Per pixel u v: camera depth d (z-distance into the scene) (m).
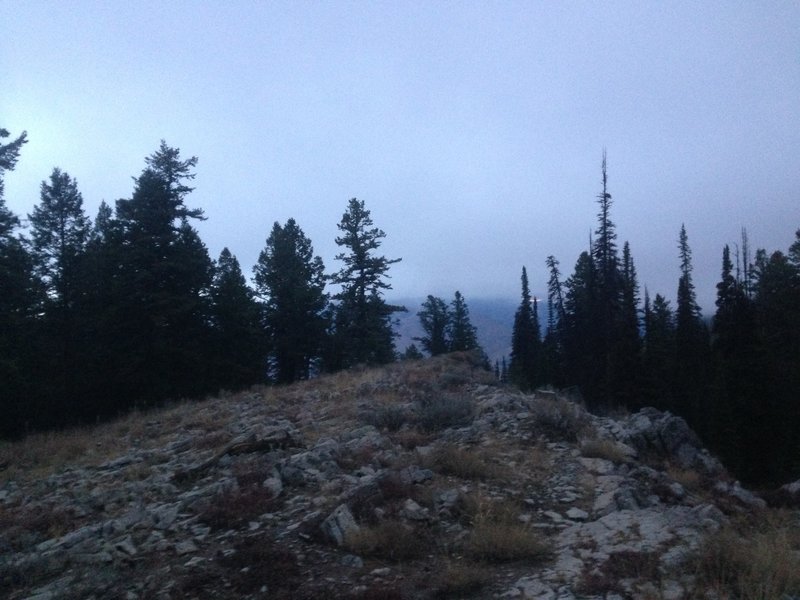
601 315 41.88
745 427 31.27
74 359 35.56
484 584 6.90
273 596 6.68
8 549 8.98
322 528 8.13
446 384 20.19
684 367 39.09
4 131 31.20
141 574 7.50
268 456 11.95
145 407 30.88
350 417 16.59
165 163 36.41
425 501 9.13
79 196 39.97
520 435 13.38
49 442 19.52
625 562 6.79
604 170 42.59
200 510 9.39
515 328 58.59
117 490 11.38
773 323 42.44
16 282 31.38
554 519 8.93
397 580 7.03
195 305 35.28
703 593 5.96
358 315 48.75
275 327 51.91
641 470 11.41
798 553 7.10
